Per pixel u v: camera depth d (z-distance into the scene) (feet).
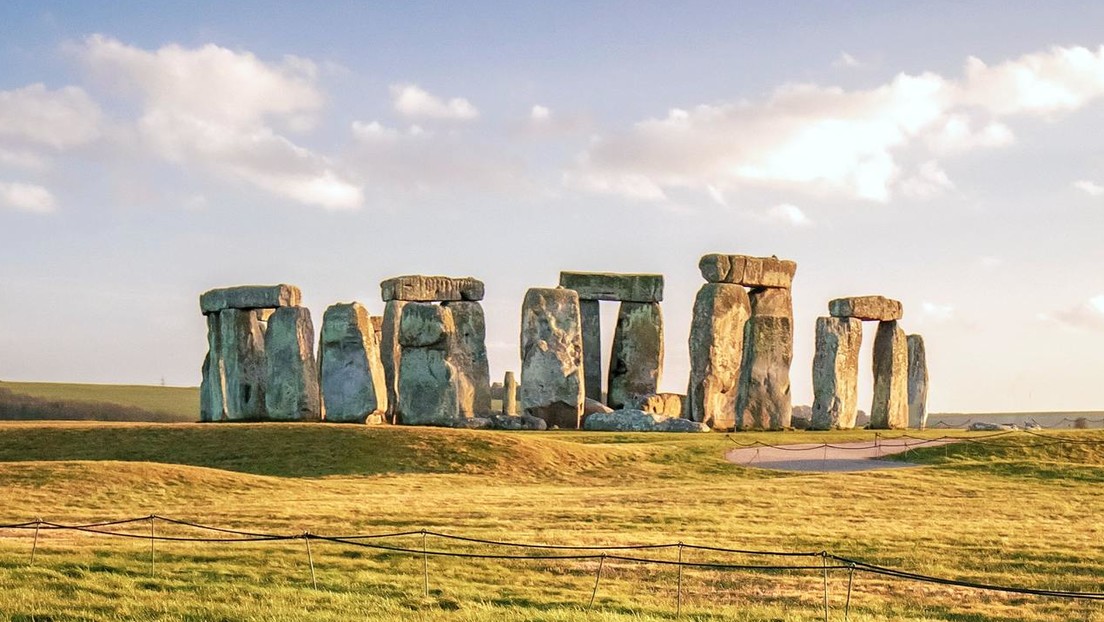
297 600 86.43
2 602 81.87
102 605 82.53
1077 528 123.85
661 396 246.68
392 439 178.09
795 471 170.19
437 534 108.58
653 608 88.22
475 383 233.96
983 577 100.83
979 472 166.30
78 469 146.61
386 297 244.01
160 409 362.74
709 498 140.97
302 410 229.04
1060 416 437.58
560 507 132.98
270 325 234.58
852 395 239.50
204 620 79.97
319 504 133.49
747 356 228.63
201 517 122.52
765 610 88.63
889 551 110.42
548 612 85.15
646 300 260.42
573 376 234.17
